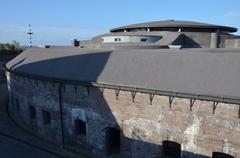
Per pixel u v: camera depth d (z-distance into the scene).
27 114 18.97
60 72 15.69
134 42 27.11
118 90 12.58
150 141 12.05
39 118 17.42
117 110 12.86
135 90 11.91
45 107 16.62
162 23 30.73
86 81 13.60
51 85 15.73
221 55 11.48
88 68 14.80
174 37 26.52
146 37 27.69
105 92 13.12
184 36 27.70
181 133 11.09
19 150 15.52
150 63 12.95
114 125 13.10
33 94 17.69
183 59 12.23
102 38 31.39
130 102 12.36
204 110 10.37
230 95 9.69
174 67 12.08
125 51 14.73
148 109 11.86
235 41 23.03
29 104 18.41
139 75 12.53
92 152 14.35
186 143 11.02
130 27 32.16
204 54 11.91
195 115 10.62
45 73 16.38
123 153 13.09
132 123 12.47
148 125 11.99
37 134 17.88
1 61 37.97
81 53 16.92
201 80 10.82
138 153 12.53
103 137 13.66
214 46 25.39
